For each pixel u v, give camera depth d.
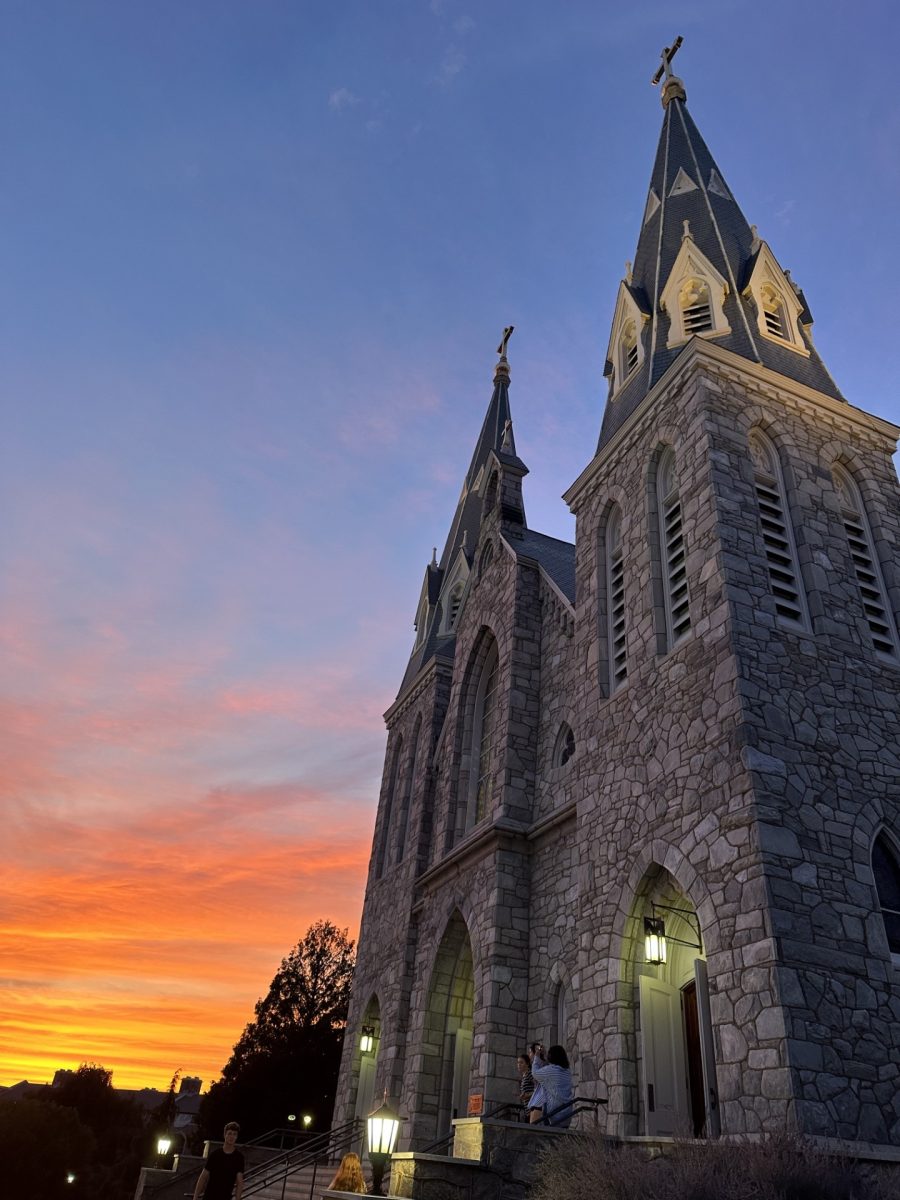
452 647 32.69
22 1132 66.56
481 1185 11.14
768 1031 11.27
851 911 12.53
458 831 24.48
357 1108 26.89
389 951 27.45
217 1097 56.88
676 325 21.33
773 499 17.31
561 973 18.03
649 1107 13.62
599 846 16.72
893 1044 11.68
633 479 19.58
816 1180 8.50
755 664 14.32
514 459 29.88
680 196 24.88
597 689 18.50
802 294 22.53
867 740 14.59
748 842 12.67
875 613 16.86
